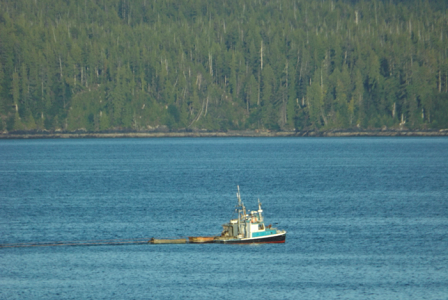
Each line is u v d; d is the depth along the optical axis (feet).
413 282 540.52
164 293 515.09
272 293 513.04
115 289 526.16
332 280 545.44
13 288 531.09
